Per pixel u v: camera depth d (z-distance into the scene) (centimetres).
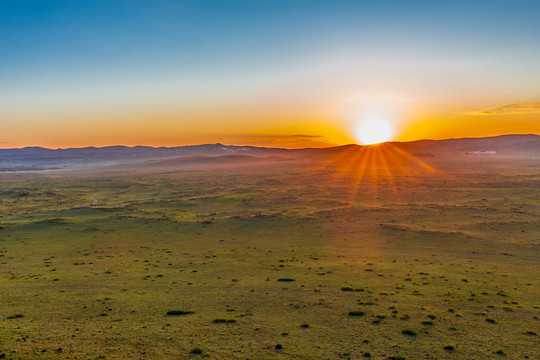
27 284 7031
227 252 9838
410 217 14188
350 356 3869
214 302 5866
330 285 6694
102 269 8200
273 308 5503
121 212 16800
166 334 4491
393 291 6291
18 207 19738
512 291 6231
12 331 4588
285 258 9012
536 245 9812
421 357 3853
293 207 17612
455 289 6372
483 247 9775
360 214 14988
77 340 4288
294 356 3866
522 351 4006
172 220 14788
